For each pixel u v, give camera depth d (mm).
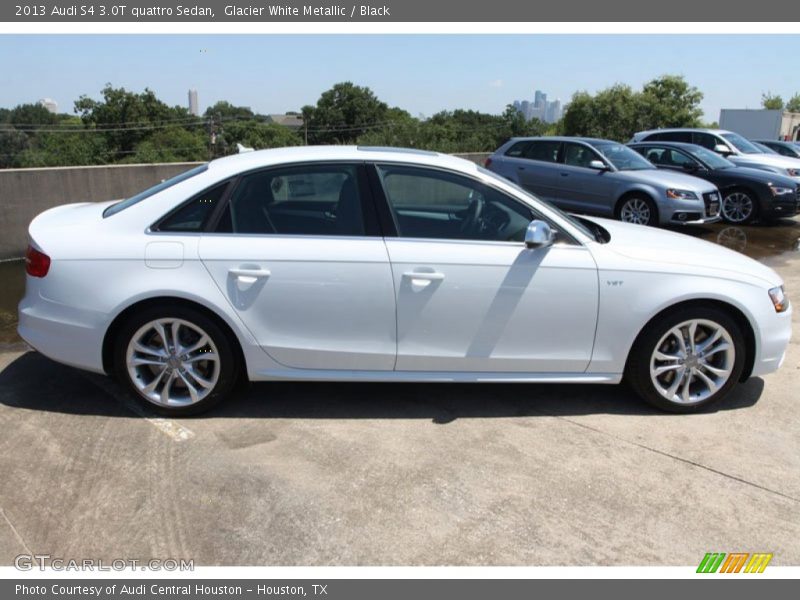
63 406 3863
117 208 3775
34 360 4570
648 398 3852
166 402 3707
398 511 2914
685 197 9539
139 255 3498
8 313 5879
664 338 3734
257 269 3500
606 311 3635
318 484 3102
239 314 3537
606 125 50219
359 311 3566
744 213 11148
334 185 3607
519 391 4184
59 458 3291
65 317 3551
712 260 3777
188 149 73062
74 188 8898
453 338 3627
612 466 3297
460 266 3531
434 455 3379
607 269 3600
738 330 3748
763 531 2826
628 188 9883
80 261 3510
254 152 3869
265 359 3643
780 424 3775
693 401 3848
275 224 3580
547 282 3574
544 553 2680
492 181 3678
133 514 2859
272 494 3018
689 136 13930
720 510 2961
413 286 3529
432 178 3635
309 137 92375
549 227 3506
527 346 3670
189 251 3496
